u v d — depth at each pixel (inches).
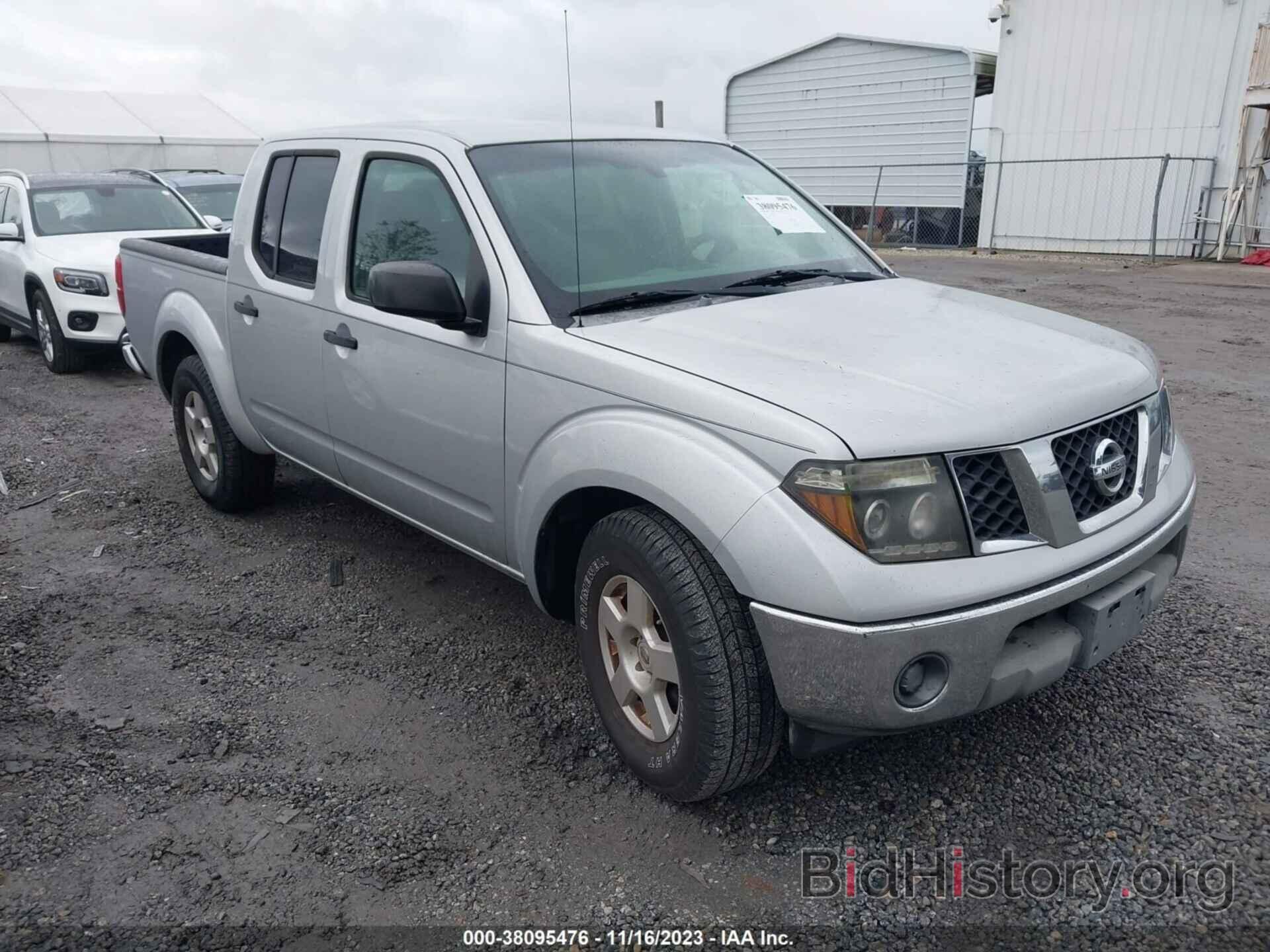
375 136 153.5
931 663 94.7
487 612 163.5
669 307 128.0
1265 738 121.3
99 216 386.3
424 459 140.3
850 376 103.7
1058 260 669.9
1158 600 113.0
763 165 171.3
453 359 130.9
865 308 129.6
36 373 366.0
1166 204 656.4
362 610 164.7
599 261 131.9
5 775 120.0
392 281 121.2
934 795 114.0
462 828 110.6
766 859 104.8
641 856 105.7
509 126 149.4
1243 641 143.9
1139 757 118.7
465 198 133.3
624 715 117.2
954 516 94.7
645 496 104.4
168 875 103.7
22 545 195.2
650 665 109.6
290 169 171.0
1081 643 103.8
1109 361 114.5
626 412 108.5
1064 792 113.3
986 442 96.0
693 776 105.6
